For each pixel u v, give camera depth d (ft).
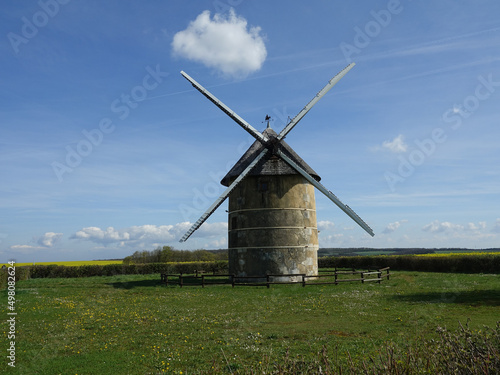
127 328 45.55
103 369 31.58
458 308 51.19
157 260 213.05
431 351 21.58
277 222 90.94
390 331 39.81
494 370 18.86
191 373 29.84
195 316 51.52
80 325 47.57
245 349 35.40
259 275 89.45
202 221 88.12
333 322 45.65
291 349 34.76
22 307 62.13
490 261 122.01
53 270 159.22
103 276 148.25
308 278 90.53
